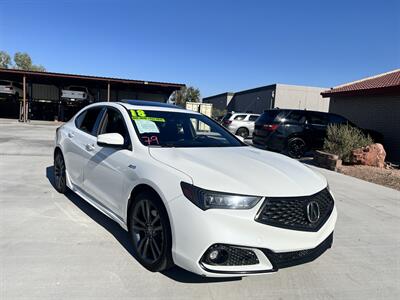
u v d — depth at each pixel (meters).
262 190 2.73
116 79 25.39
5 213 4.41
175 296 2.76
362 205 6.05
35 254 3.32
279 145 11.90
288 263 2.72
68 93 27.84
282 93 37.84
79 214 4.51
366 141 11.07
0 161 8.12
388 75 18.06
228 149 3.88
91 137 4.45
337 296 2.95
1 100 29.34
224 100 55.22
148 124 3.93
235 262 2.60
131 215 3.35
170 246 2.85
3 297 2.60
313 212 2.87
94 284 2.86
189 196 2.70
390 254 3.92
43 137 14.13
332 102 18.77
